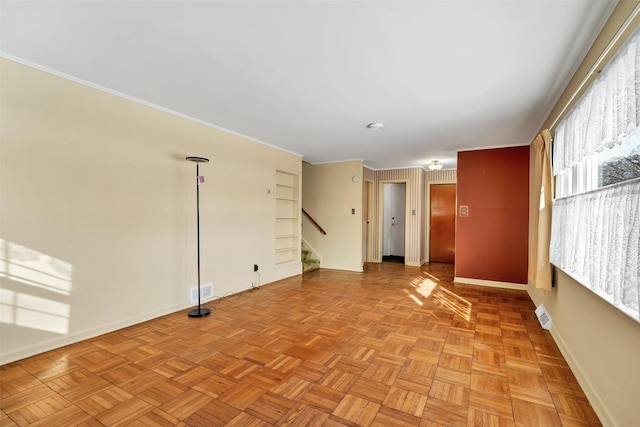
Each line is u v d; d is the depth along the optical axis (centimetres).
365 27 183
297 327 296
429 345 257
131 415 167
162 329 288
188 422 162
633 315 134
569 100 239
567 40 193
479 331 289
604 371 169
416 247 688
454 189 732
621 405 149
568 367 223
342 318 323
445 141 454
